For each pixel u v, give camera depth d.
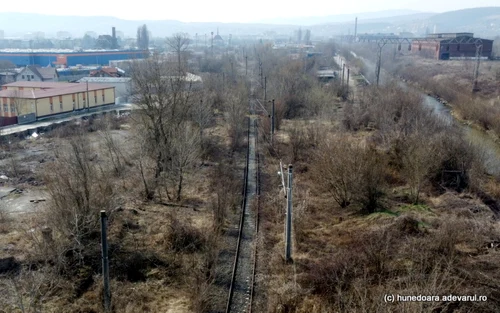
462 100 60.09
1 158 41.47
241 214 28.38
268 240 24.64
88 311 18.11
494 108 53.09
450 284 16.16
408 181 31.39
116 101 76.50
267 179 35.97
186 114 36.94
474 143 38.03
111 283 19.80
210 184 34.12
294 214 26.38
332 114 55.03
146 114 34.00
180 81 36.06
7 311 17.44
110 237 23.91
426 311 13.80
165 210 28.92
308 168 36.25
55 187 23.28
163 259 22.34
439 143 33.75
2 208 28.30
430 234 21.53
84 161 25.16
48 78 93.00
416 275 16.31
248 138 48.62
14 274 20.16
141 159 32.78
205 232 24.80
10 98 57.41
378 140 41.22
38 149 45.03
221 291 19.81
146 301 18.94
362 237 22.19
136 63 61.12
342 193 29.34
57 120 57.91
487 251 19.78
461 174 32.59
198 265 21.75
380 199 29.08
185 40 141.75
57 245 21.39
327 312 16.97
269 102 52.03
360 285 17.22
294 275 20.16
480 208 27.22
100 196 24.73
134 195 31.19
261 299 19.20
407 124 41.19
